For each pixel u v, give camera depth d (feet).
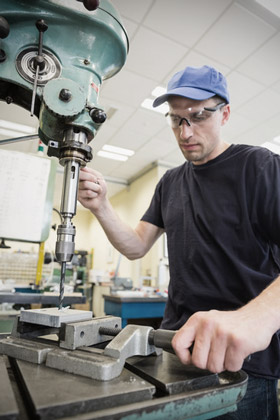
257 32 7.13
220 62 8.17
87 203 2.76
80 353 1.47
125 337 1.57
